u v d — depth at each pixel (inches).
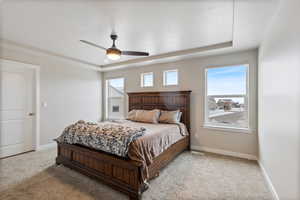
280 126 64.4
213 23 87.0
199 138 139.2
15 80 126.6
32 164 107.0
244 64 119.9
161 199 70.2
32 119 136.9
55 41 114.4
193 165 106.0
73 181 84.7
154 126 119.0
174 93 148.3
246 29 85.0
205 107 137.9
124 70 188.5
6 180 85.4
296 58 49.1
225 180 86.3
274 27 72.0
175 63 151.9
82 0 67.1
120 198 71.1
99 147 83.6
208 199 70.4
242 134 120.2
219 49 117.6
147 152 79.6
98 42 115.6
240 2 62.7
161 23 87.4
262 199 70.6
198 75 140.1
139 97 171.3
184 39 109.5
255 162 110.7
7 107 122.4
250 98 117.0
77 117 174.2
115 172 76.9
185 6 71.6
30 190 76.4
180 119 143.9
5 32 99.1
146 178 72.9
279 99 65.7
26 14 78.0
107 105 207.8
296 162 49.6
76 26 91.2
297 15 47.9
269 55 81.0
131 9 74.2
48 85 146.9
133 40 111.7
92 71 193.2
